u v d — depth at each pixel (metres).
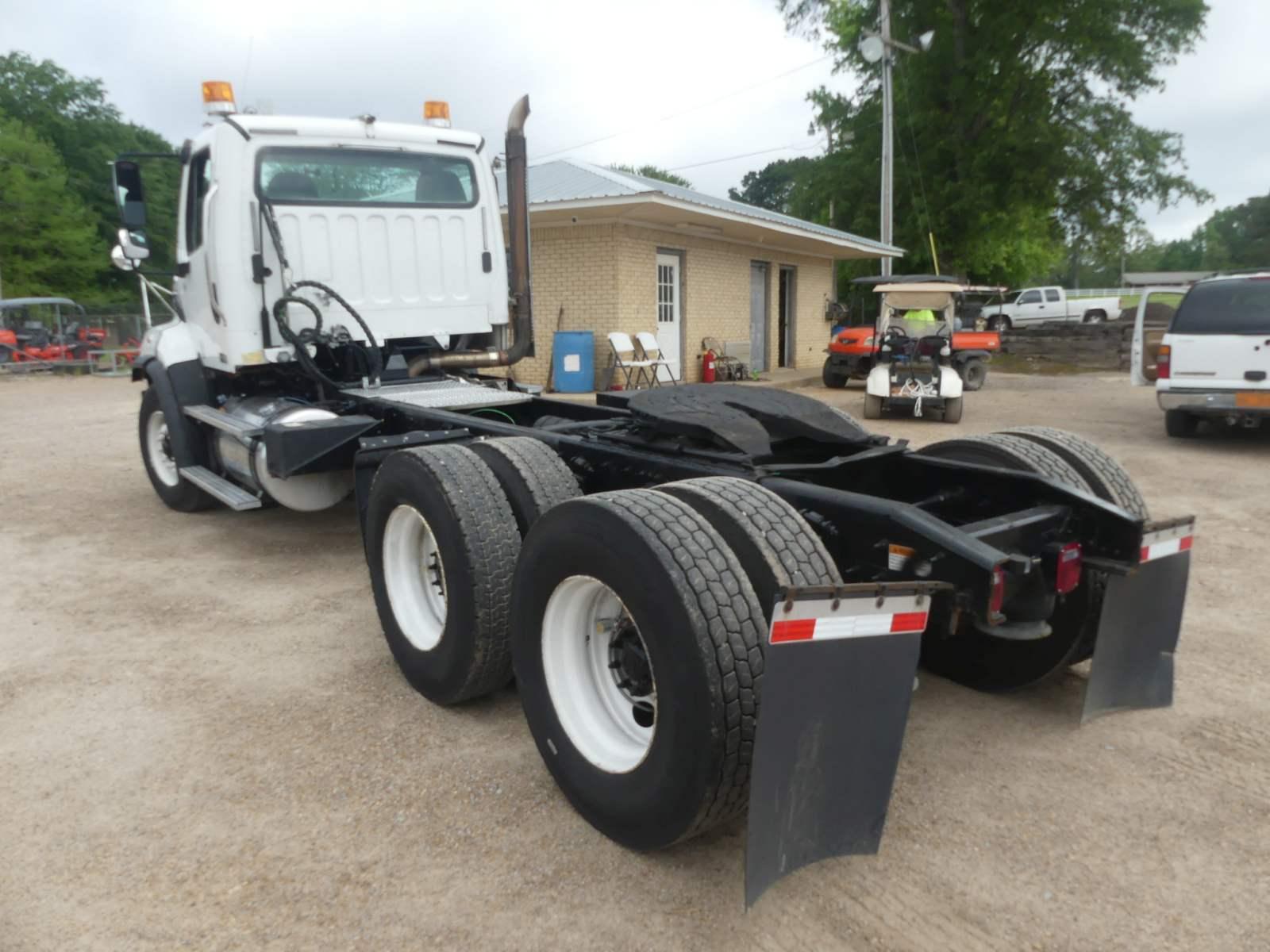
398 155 5.87
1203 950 2.21
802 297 21.67
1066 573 2.94
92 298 43.41
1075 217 30.12
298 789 2.93
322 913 2.35
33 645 4.16
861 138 30.08
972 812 2.79
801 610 2.10
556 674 2.78
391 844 2.64
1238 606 4.59
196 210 6.01
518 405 5.70
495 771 3.05
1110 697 3.15
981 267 30.58
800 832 2.24
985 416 12.44
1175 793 2.89
